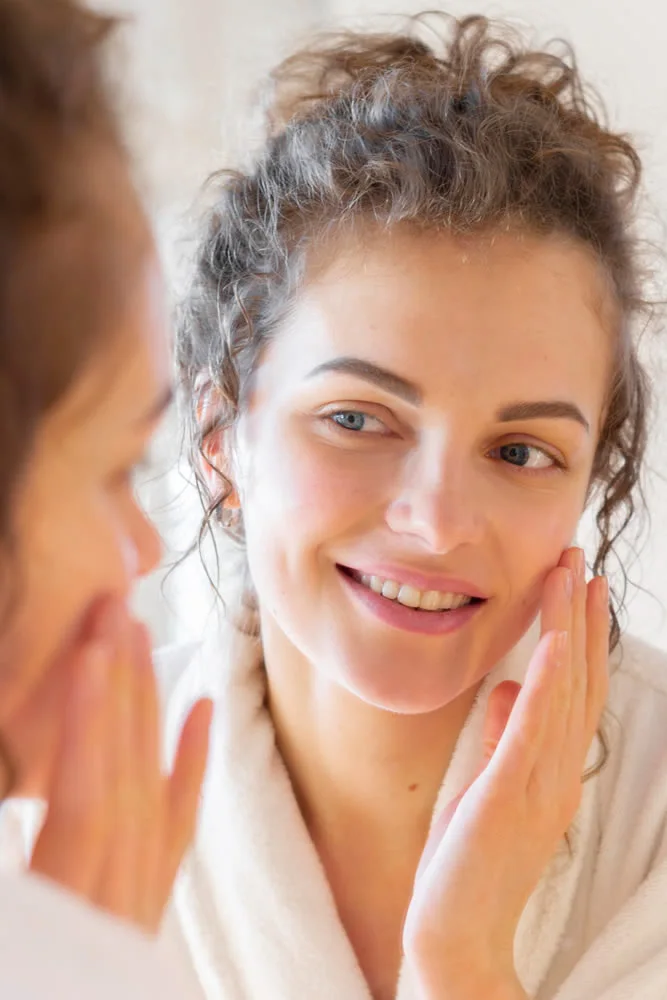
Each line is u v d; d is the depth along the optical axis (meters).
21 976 0.42
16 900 0.43
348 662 0.78
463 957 0.74
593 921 0.86
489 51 0.96
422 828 0.87
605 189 0.80
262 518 0.79
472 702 0.86
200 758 0.63
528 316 0.72
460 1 1.38
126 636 0.57
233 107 1.22
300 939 0.84
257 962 0.86
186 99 1.30
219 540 1.06
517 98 0.83
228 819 0.86
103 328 0.42
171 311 0.99
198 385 0.91
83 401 0.43
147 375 0.45
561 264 0.74
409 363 0.72
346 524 0.75
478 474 0.75
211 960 0.87
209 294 0.89
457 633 0.77
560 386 0.74
